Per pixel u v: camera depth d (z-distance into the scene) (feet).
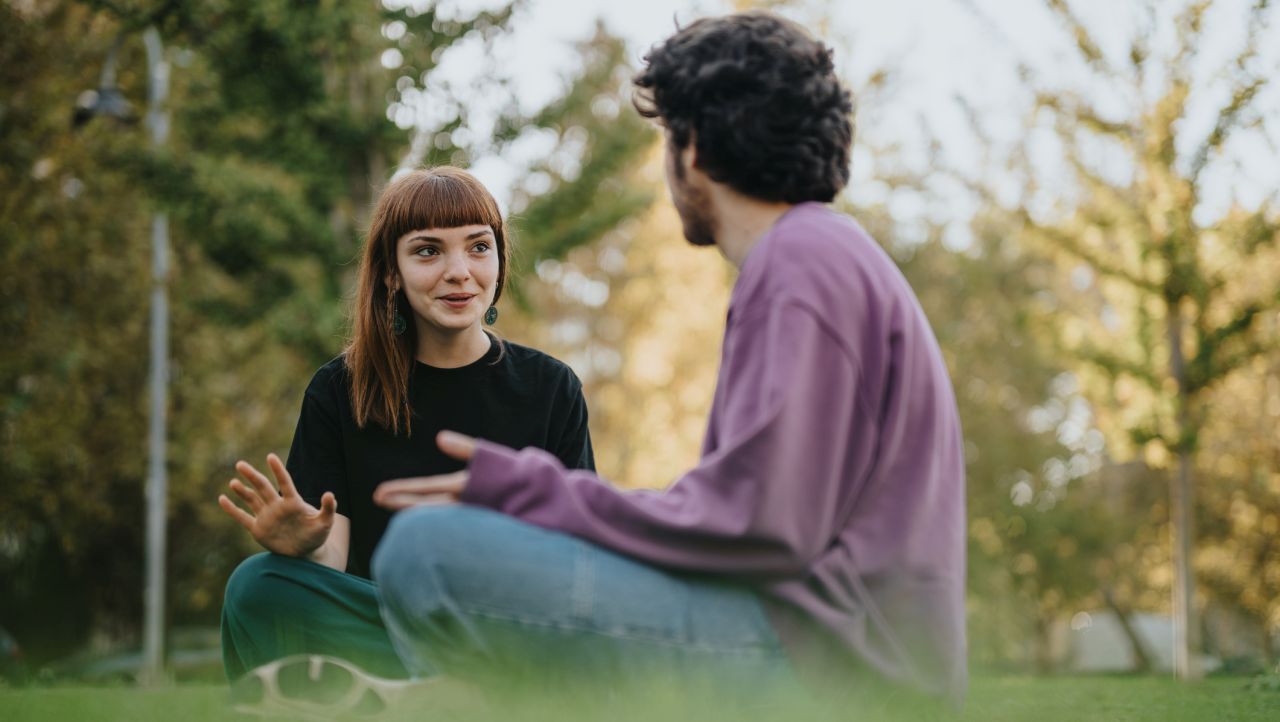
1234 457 64.44
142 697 12.21
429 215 10.57
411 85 41.83
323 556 9.29
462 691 6.73
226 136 44.27
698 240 7.87
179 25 42.86
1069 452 83.10
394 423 10.64
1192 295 38.93
